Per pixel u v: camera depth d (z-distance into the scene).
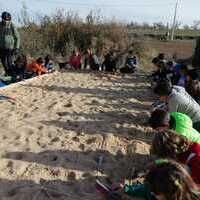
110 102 9.85
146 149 6.32
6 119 7.34
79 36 27.48
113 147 6.34
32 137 6.51
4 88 10.33
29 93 10.11
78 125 7.38
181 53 30.39
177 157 3.46
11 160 5.54
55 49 26.39
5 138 6.38
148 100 10.59
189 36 44.44
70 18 27.39
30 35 23.14
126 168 5.60
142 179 5.25
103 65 17.55
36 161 5.59
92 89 11.68
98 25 28.09
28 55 22.09
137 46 28.34
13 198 4.60
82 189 4.93
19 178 5.07
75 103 9.27
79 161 5.71
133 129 7.35
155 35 41.88
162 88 5.89
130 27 35.81
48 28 26.69
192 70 7.54
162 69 11.73
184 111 5.73
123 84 13.43
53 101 9.26
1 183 4.91
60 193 4.75
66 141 6.44
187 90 6.50
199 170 3.47
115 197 4.40
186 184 2.33
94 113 8.41
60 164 5.54
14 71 12.20
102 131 7.09
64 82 12.62
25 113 7.89
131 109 9.18
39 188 4.82
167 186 2.32
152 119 4.61
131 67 17.05
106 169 5.51
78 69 17.61
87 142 6.50
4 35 11.59
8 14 11.49
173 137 3.44
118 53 26.17
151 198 3.50
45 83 12.05
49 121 7.46
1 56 11.96
